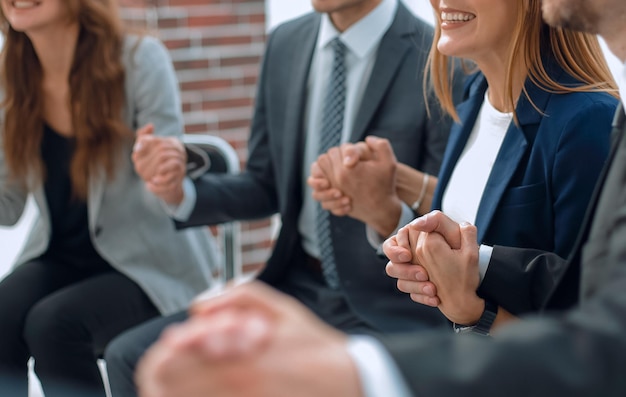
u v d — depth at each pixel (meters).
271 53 2.17
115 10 2.20
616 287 0.60
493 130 1.53
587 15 0.88
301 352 0.54
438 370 0.56
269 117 2.13
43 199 2.21
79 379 2.05
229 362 0.51
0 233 3.06
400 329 1.88
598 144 1.37
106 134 2.15
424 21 2.04
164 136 2.21
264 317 0.55
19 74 2.17
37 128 2.19
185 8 3.36
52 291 2.16
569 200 1.38
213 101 3.47
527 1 1.42
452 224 1.35
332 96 2.02
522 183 1.45
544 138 1.42
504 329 0.62
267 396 0.51
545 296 1.31
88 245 2.23
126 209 2.21
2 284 2.14
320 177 1.79
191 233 2.31
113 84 2.16
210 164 2.22
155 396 0.51
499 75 1.52
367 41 1.99
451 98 1.74
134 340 1.92
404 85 1.96
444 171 1.65
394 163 1.76
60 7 2.10
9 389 2.07
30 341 2.03
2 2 2.12
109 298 2.10
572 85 1.44
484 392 0.55
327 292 2.00
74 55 2.14
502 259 1.36
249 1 3.46
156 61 2.23
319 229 2.03
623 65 0.94
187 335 0.51
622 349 0.56
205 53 3.42
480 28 1.45
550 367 0.56
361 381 0.54
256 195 2.20
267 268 2.10
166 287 2.19
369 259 1.94
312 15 2.16
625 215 0.70
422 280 1.36
